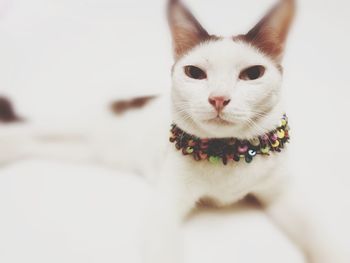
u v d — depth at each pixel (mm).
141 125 297
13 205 253
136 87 374
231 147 230
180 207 239
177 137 241
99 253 217
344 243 214
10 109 338
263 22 222
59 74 406
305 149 296
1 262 210
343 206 241
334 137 309
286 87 368
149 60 425
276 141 234
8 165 303
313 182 261
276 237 231
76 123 326
